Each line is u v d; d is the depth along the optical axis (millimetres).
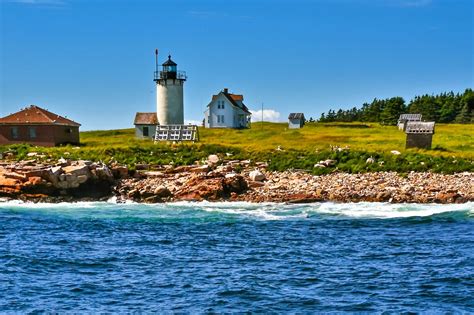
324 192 52750
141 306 24047
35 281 27469
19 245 35312
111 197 54469
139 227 41469
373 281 27281
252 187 55594
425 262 30547
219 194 53312
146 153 68625
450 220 42281
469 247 33781
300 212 46906
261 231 39656
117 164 60906
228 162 63906
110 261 31484
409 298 24719
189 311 23438
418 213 45156
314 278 27938
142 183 56969
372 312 23094
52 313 23172
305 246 34906
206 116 122812
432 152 66562
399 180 55781
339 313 23047
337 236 37688
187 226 41781
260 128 119875
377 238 36875
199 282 27406
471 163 60438
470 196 50344
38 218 45312
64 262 31141
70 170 54625
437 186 53125
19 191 53438
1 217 45594
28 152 69125
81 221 43969
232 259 31906
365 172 59406
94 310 23547
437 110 165500
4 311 23281
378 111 174125
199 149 70438
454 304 23875
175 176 58531
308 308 23672
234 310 23500
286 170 61500
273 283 27156
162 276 28469
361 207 48469
